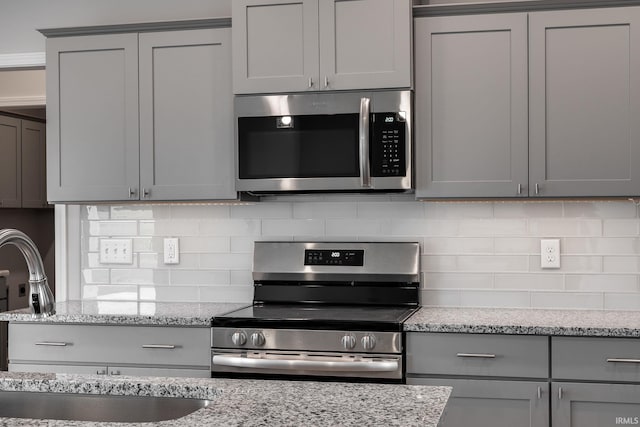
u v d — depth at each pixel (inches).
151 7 153.2
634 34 123.9
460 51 129.3
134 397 71.3
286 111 133.3
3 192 239.3
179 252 153.3
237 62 134.4
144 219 155.1
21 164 249.0
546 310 136.9
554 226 138.6
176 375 127.0
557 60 126.4
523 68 127.3
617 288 136.6
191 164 139.0
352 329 119.5
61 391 73.3
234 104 135.5
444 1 141.1
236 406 61.9
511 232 139.9
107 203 151.4
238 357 122.2
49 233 269.6
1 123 239.5
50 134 144.9
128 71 141.5
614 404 113.3
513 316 127.3
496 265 140.3
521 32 127.3
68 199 144.2
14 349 134.3
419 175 130.6
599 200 133.1
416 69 130.9
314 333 120.6
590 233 137.3
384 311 133.2
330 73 130.7
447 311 134.8
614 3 124.2
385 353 118.3
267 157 134.2
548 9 126.6
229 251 151.0
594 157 125.4
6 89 223.3
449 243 141.9
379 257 141.2
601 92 125.1
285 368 119.7
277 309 135.9
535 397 115.0
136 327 129.0
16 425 55.9
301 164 133.0
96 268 157.3
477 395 116.6
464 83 129.3
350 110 130.9
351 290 142.7
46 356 132.6
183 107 139.4
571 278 137.9
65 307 143.6
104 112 142.6
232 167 137.3
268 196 148.8
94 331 130.7
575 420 114.3
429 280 142.4
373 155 129.8
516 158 127.6
